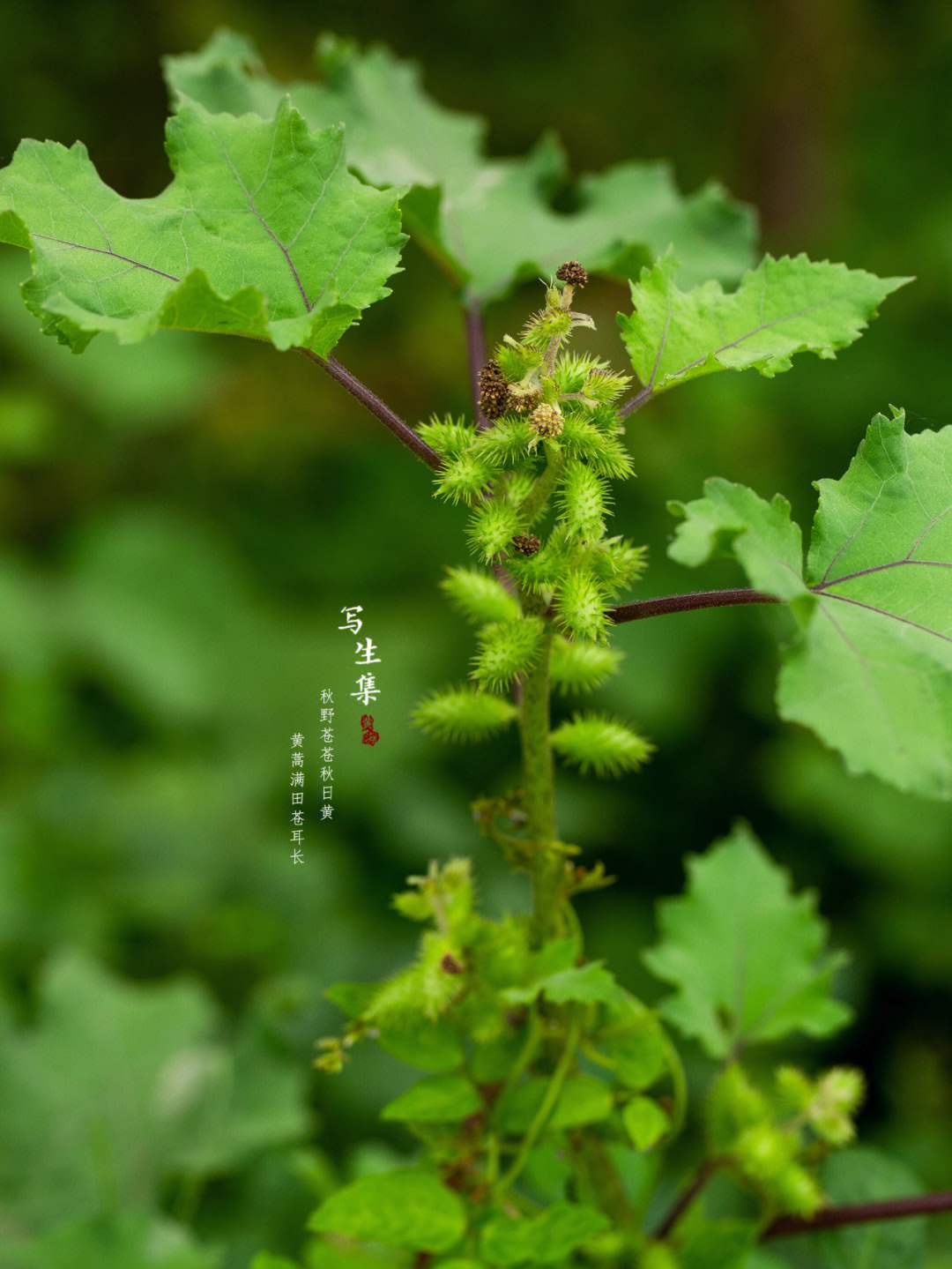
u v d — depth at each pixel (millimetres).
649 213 506
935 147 2037
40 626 1249
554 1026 411
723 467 1342
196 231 391
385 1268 430
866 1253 453
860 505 382
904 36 2113
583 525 379
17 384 1468
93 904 966
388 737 1168
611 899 1110
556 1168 452
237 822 1072
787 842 1142
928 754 355
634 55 2105
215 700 1240
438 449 392
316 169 392
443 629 1363
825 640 366
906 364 1383
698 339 391
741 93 1980
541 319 385
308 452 1684
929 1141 927
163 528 1369
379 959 973
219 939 954
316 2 1962
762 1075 921
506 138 2154
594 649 409
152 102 1872
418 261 1786
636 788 1195
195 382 1445
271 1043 542
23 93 1811
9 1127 522
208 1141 522
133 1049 544
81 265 385
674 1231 434
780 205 1916
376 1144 789
